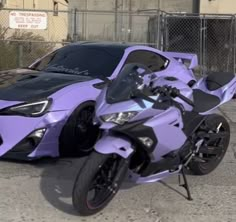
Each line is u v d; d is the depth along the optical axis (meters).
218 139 5.71
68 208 4.70
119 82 4.50
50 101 5.84
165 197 5.06
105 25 37.72
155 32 16.95
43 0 26.30
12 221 4.38
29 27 14.28
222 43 19.03
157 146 4.44
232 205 4.92
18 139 5.71
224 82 5.81
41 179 5.49
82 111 6.09
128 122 4.33
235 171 6.06
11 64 14.09
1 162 6.02
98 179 4.48
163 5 40.91
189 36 21.12
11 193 5.04
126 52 7.27
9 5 19.84
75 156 6.26
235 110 10.56
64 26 31.02
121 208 4.73
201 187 5.40
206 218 4.58
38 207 4.71
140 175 4.60
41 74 6.71
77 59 7.23
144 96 4.39
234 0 38.50
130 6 41.56
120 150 4.32
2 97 5.90
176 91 4.65
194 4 39.84
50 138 5.83
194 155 5.31
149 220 4.49
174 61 8.22
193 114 5.19
